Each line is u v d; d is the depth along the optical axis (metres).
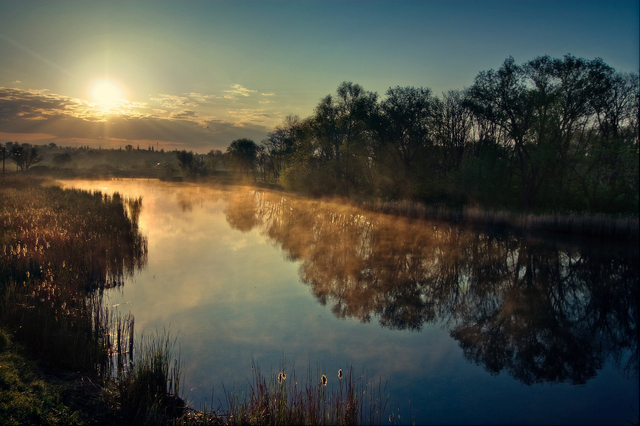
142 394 6.32
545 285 15.43
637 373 8.58
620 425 6.52
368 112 40.06
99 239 15.81
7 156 81.94
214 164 101.25
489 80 31.08
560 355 9.45
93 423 5.50
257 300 12.50
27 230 14.47
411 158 40.16
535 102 30.00
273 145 72.12
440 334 10.57
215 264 16.83
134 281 13.89
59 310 8.66
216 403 6.68
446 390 7.66
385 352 9.30
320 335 10.10
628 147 27.28
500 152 36.00
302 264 17.38
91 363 7.29
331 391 7.27
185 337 9.47
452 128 41.66
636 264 18.61
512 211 31.75
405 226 28.31
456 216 30.41
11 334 7.29
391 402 7.09
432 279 15.80
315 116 42.88
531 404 7.18
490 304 13.19
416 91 37.94
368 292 13.85
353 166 43.06
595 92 28.38
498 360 9.09
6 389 5.61
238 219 30.61
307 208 37.69
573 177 30.95
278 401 6.12
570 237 24.70
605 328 11.20
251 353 8.85
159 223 26.98
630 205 27.72
